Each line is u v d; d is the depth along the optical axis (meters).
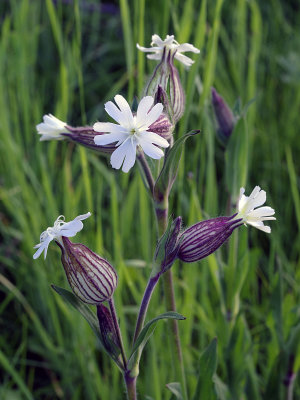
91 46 0.56
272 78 0.51
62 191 0.41
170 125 0.23
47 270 0.36
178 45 0.25
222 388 0.30
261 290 0.39
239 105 0.31
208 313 0.34
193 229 0.23
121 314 0.31
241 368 0.30
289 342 0.30
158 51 0.26
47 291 0.36
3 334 0.37
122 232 0.37
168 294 0.26
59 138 0.24
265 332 0.35
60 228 0.22
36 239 0.38
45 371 0.37
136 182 0.36
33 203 0.38
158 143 0.22
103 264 0.23
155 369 0.30
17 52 0.44
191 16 0.34
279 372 0.30
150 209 0.37
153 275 0.23
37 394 0.35
